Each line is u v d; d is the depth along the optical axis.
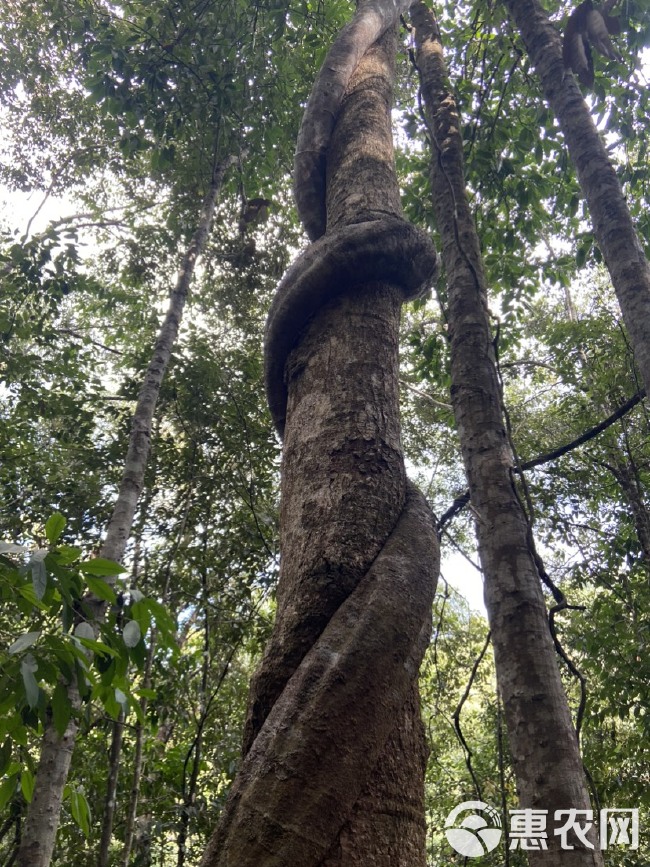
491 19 4.92
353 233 2.16
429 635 1.53
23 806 4.43
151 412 5.23
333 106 2.84
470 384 2.42
